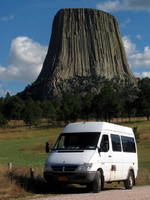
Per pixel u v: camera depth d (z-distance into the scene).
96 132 18.08
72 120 125.06
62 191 17.95
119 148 19.55
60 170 16.75
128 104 128.38
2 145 67.25
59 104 141.25
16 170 19.41
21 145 66.31
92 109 126.31
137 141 68.56
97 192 16.97
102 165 17.50
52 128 112.94
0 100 130.25
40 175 19.62
